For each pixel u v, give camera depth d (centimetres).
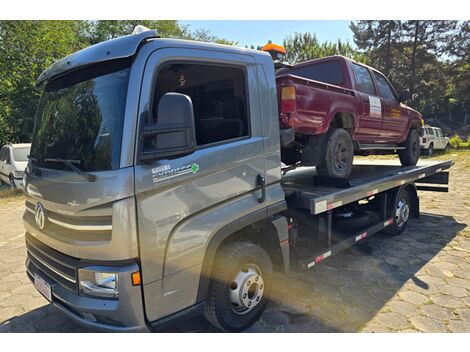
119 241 206
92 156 220
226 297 272
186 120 215
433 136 1973
